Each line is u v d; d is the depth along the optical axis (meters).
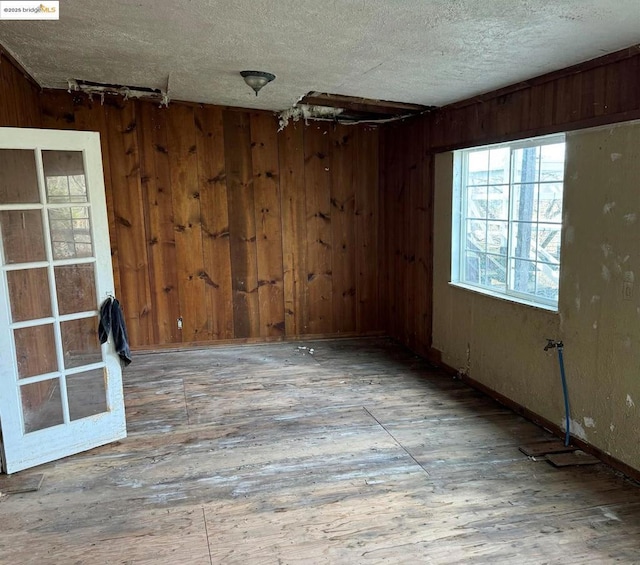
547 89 3.27
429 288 4.97
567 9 2.14
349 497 2.72
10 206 2.87
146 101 5.04
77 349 3.23
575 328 3.16
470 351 4.35
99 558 2.27
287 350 5.46
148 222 5.24
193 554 2.29
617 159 2.79
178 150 5.21
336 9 2.31
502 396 3.95
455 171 4.43
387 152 5.67
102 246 3.19
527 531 2.43
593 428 3.08
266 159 5.45
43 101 4.78
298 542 2.37
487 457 3.13
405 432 3.48
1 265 2.87
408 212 5.30
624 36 2.46
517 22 2.33
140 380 4.54
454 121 4.36
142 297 5.34
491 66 3.09
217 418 3.73
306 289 5.77
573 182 3.10
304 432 3.50
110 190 5.09
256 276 5.61
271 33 2.72
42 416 3.11
